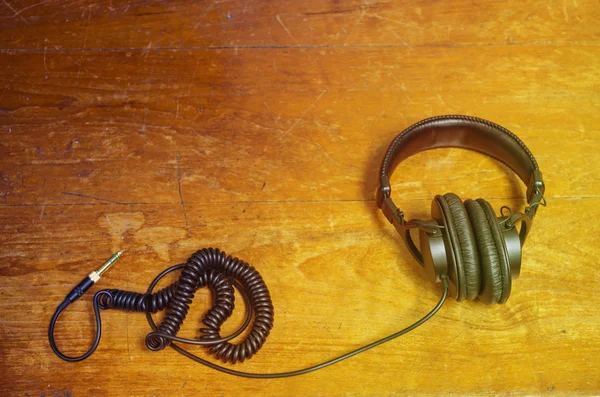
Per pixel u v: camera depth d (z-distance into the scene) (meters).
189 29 1.24
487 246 0.94
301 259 1.07
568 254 1.08
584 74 1.21
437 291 1.05
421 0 1.26
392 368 1.01
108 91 1.19
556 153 1.14
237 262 1.03
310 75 1.20
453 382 1.01
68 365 1.01
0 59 1.21
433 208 0.99
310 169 1.13
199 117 1.17
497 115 1.17
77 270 1.07
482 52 1.22
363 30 1.24
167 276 1.06
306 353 1.02
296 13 1.25
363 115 1.17
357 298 1.05
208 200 1.11
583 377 1.01
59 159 1.14
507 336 1.03
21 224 1.09
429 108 1.18
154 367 1.01
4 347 1.02
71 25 1.24
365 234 1.09
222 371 1.00
